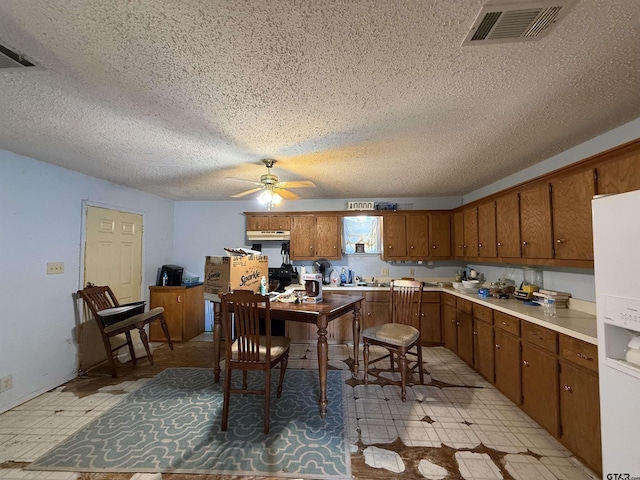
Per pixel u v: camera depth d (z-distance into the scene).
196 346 3.91
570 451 1.79
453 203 4.47
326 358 2.20
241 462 1.73
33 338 2.56
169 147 2.33
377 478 1.61
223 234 4.79
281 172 3.08
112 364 2.94
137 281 3.95
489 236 3.18
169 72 1.36
